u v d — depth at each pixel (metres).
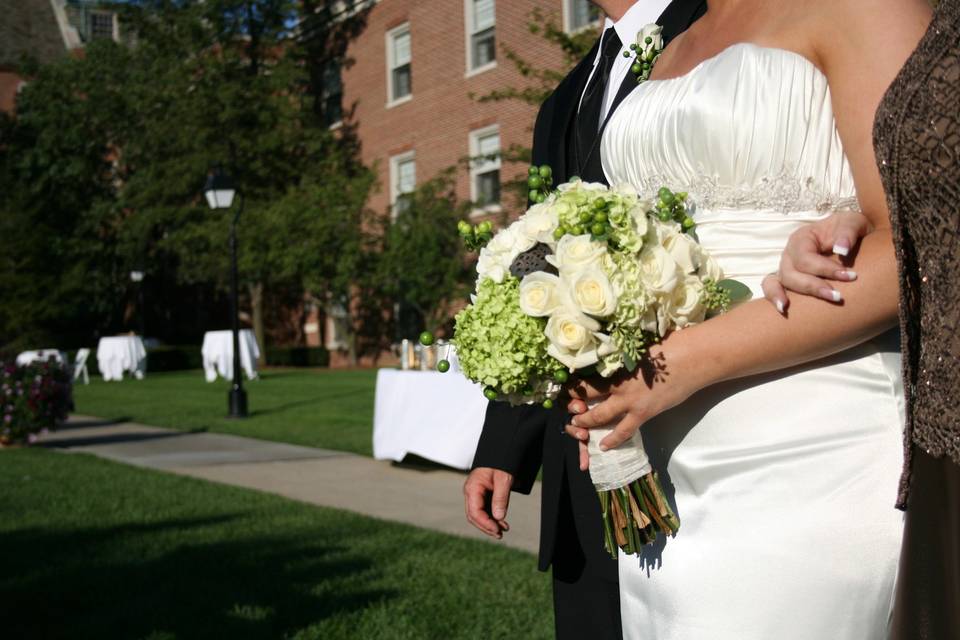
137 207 26.75
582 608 1.91
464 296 18.81
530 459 1.99
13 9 36.00
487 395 1.40
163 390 19.27
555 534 1.90
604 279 1.27
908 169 1.14
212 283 29.19
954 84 1.10
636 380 1.34
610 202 1.36
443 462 7.21
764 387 1.39
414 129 22.34
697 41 1.70
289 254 21.38
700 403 1.44
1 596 4.26
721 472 1.41
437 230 19.12
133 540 5.30
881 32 1.32
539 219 1.41
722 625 1.38
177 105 24.70
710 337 1.31
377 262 21.25
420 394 7.52
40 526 5.77
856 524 1.34
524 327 1.32
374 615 3.78
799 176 1.43
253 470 8.03
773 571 1.36
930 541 1.36
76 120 29.44
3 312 27.94
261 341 27.19
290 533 5.37
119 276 30.73
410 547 4.94
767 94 1.42
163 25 26.91
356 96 24.58
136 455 9.23
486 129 19.92
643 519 1.44
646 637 1.54
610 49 2.03
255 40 25.78
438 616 3.76
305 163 24.52
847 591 1.34
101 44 29.33
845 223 1.26
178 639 3.59
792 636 1.35
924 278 1.15
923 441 1.17
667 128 1.54
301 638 3.54
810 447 1.36
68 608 4.08
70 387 10.52
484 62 20.11
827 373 1.37
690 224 1.44
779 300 1.27
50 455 9.23
